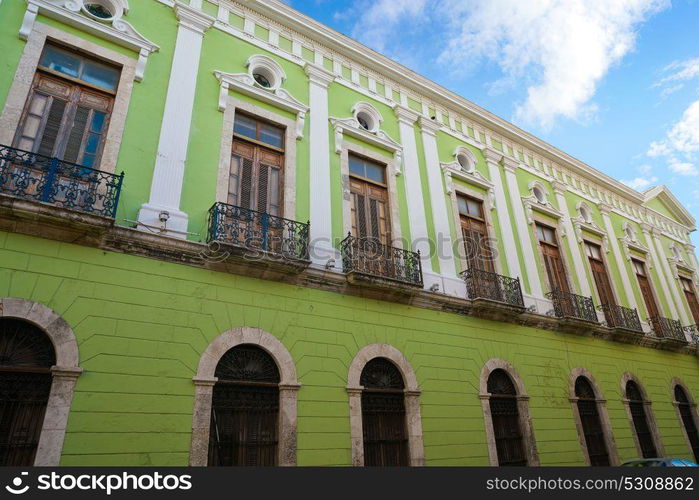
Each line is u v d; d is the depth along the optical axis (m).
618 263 15.34
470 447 8.80
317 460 7.05
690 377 15.12
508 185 13.23
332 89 10.66
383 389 8.30
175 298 6.84
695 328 16.45
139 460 5.80
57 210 5.99
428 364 9.01
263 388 7.18
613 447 11.32
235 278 7.48
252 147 8.95
